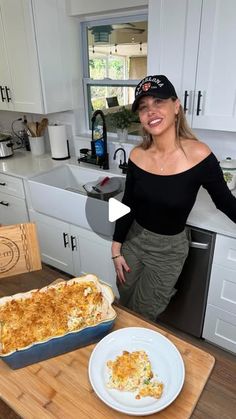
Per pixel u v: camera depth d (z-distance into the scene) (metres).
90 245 2.06
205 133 2.02
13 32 2.24
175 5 1.55
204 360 0.79
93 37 2.39
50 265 2.45
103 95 2.53
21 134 3.02
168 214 1.33
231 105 1.59
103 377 0.73
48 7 2.17
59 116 2.72
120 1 2.03
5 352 0.73
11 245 1.09
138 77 2.27
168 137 1.25
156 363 0.77
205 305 1.71
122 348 0.81
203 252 1.56
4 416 0.96
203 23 1.51
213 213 1.61
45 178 2.33
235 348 1.72
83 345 0.83
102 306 0.86
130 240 1.52
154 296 1.54
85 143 2.63
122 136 2.36
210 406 0.71
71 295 0.88
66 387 0.72
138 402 0.68
